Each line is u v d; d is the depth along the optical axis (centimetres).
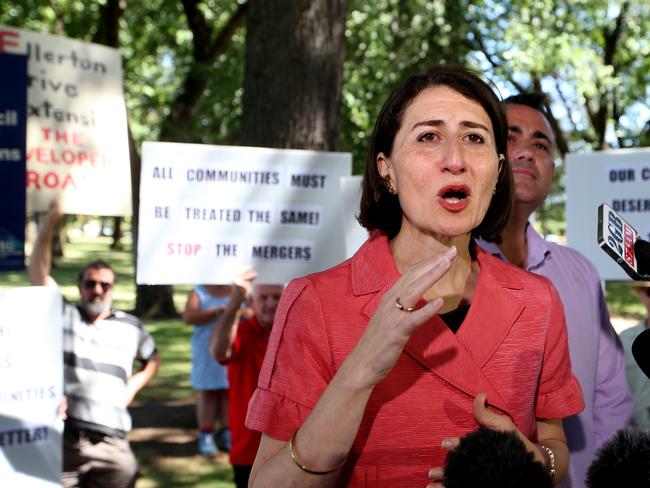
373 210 169
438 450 145
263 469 141
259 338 459
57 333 360
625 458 106
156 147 342
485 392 147
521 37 1371
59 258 3378
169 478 637
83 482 463
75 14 1472
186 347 1314
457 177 149
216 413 723
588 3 1616
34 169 345
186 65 1497
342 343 147
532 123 261
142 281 340
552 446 162
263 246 354
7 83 328
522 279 165
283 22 526
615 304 1969
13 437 346
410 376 146
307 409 147
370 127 1269
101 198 359
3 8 1343
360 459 145
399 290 129
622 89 1845
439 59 1287
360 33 1296
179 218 344
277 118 527
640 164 391
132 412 862
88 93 358
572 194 404
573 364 244
